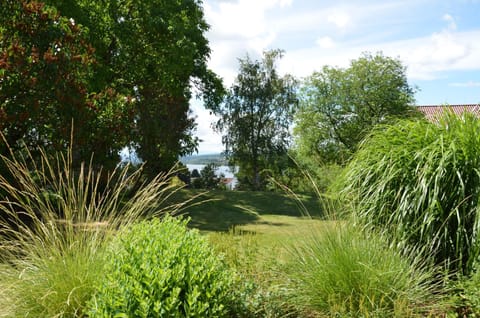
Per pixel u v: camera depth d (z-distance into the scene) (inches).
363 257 140.2
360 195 174.1
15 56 310.5
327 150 1150.3
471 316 123.2
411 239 156.3
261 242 214.5
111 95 419.8
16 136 341.7
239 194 700.0
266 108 1104.2
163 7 627.2
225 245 174.7
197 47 686.5
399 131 179.3
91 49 373.4
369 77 1133.7
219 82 770.2
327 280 136.3
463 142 160.4
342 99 1149.1
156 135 522.3
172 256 109.6
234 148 1102.4
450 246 152.3
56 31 347.6
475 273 138.5
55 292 121.9
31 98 319.3
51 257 133.0
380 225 166.4
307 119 1186.0
